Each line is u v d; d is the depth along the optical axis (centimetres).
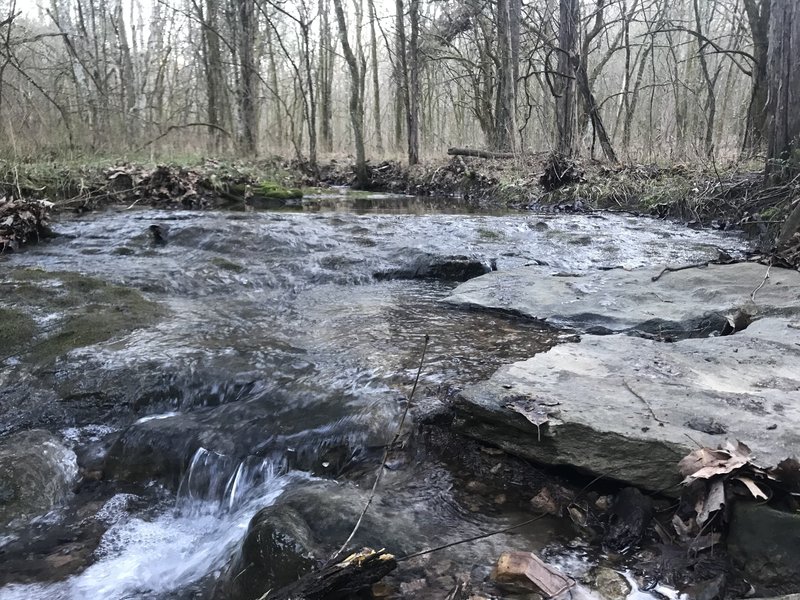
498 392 290
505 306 515
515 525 242
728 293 489
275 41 3012
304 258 682
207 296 563
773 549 198
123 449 319
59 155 1201
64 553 257
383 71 3850
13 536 267
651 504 237
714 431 247
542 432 261
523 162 1523
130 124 1638
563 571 211
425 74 2641
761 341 366
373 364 388
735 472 217
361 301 555
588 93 1470
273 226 823
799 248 591
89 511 287
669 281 550
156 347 416
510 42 1648
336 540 227
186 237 765
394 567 205
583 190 1257
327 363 393
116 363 389
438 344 428
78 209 1007
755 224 845
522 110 2159
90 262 652
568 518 245
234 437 312
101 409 358
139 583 238
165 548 263
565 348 358
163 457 311
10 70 1542
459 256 669
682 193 1055
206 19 2184
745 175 1022
